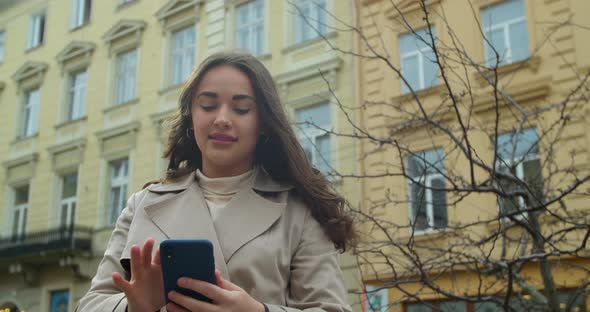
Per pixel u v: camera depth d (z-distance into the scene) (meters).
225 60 1.54
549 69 8.36
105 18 14.38
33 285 13.43
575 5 8.35
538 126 8.13
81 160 13.68
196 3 12.52
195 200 1.48
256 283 1.34
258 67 1.56
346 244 1.62
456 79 8.80
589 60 8.06
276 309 1.17
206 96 1.51
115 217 12.85
